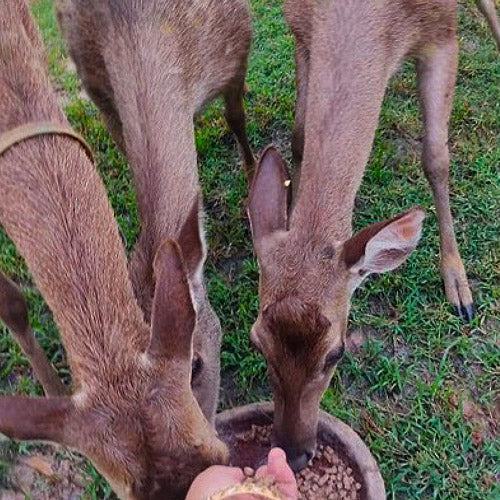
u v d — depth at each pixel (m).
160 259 0.88
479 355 1.33
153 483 0.82
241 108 1.49
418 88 1.41
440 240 1.40
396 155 1.58
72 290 0.93
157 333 0.87
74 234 0.95
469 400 1.29
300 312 1.06
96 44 1.31
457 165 1.56
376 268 1.12
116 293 0.93
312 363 1.07
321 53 1.26
